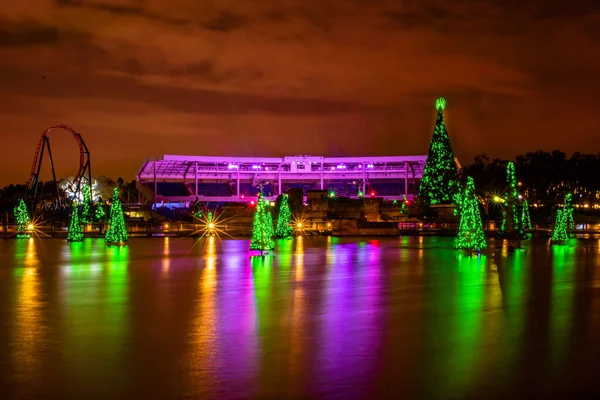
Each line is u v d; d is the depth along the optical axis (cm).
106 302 2700
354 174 16275
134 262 4434
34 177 10194
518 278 3384
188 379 1620
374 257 4688
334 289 3047
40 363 1756
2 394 1518
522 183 13275
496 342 1959
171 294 2916
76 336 2058
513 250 5241
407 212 9300
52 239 7388
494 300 2689
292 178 16400
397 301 2688
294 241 6762
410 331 2109
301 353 1850
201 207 12900
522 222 6356
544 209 10638
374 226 8088
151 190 15838
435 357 1803
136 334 2083
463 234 5141
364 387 1559
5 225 7862
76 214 6825
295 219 8638
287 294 2902
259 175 16262
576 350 1864
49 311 2488
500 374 1650
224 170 16062
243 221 9275
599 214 11156
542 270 3741
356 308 2530
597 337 2014
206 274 3684
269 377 1634
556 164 13638
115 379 1620
